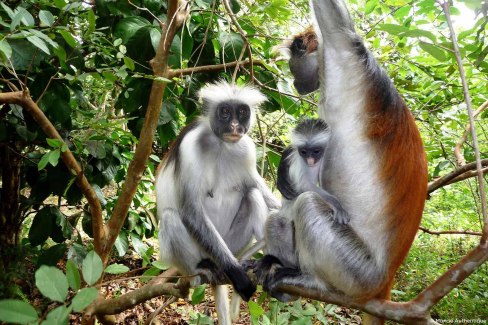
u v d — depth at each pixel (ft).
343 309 9.62
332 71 5.97
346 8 6.00
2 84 7.04
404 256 6.04
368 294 5.99
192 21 7.49
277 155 7.69
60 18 6.63
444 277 5.26
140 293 6.10
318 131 6.22
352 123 5.93
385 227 5.96
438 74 7.75
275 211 6.54
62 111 6.91
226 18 7.63
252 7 6.89
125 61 6.17
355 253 5.98
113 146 8.27
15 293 8.04
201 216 6.67
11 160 8.38
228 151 7.02
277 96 7.88
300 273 6.20
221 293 7.03
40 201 8.09
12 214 8.56
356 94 5.90
